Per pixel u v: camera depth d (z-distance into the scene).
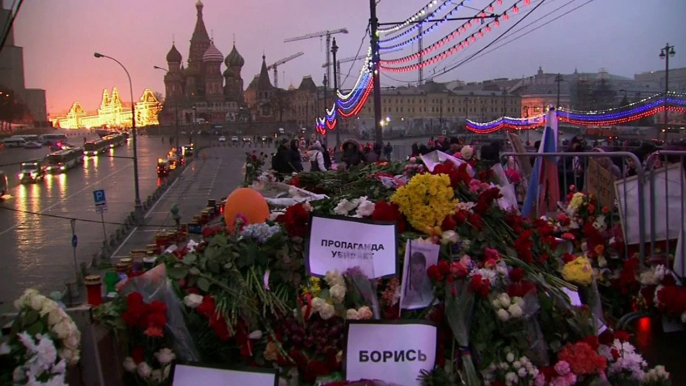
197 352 3.51
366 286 3.79
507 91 86.25
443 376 3.53
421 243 3.93
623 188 5.25
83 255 25.88
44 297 2.83
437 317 3.73
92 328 3.02
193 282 3.68
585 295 4.34
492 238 4.32
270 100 174.00
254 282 3.73
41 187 52.50
